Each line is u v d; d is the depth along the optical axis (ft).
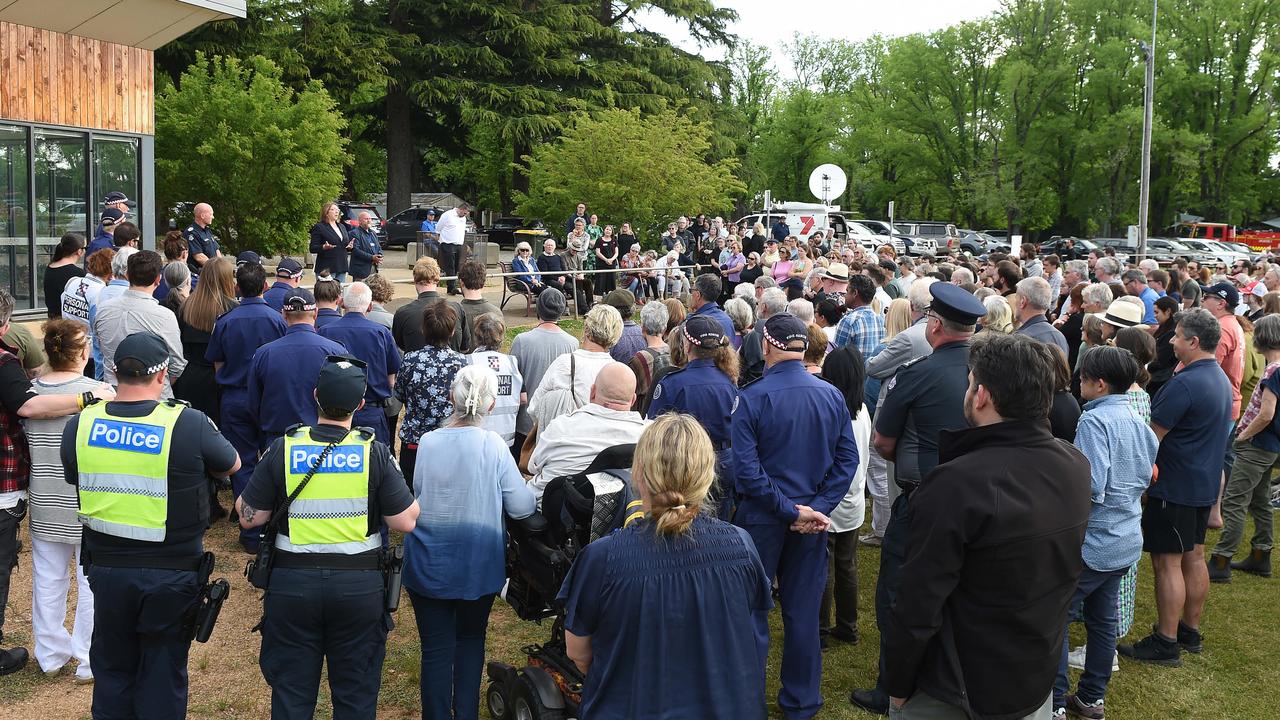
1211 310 24.40
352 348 19.97
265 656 11.39
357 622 11.39
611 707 8.38
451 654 13.04
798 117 194.49
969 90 168.45
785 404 13.98
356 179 165.58
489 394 12.90
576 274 55.88
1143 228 93.20
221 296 22.09
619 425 13.48
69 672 15.80
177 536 11.88
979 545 8.61
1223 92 154.40
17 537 15.28
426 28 121.29
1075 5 153.69
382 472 11.48
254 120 71.00
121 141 47.29
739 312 22.53
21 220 42.39
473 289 24.36
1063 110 157.69
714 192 80.53
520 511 12.87
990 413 9.14
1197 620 17.29
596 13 133.08
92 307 22.91
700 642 8.40
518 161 132.67
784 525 14.11
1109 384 14.15
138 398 12.05
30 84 41.96
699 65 134.10
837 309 24.32
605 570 8.39
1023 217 161.07
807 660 14.43
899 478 14.33
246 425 20.71
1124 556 14.06
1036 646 8.77
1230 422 16.47
